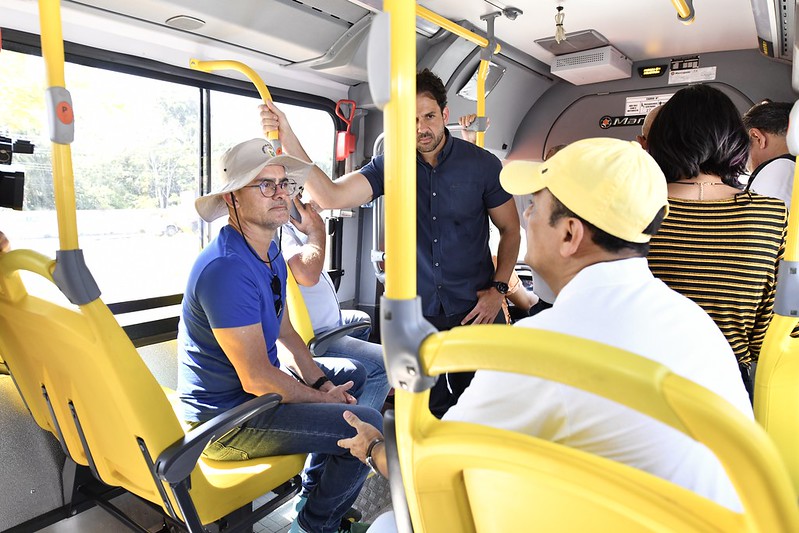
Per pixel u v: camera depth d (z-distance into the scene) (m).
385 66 0.66
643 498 0.62
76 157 2.34
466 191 2.38
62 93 1.24
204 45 2.68
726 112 1.49
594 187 0.96
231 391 2.00
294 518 2.26
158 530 2.25
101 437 1.69
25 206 2.18
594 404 0.84
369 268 4.04
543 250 1.08
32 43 2.09
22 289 1.56
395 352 0.72
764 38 3.10
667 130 1.54
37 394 1.90
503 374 0.91
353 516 2.25
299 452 1.92
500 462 0.71
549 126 4.23
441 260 2.40
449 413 1.00
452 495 0.83
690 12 2.02
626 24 3.17
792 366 1.35
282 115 2.25
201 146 2.82
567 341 0.61
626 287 0.95
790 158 2.28
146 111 2.56
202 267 1.89
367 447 1.36
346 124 3.61
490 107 3.91
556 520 0.75
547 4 2.84
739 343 1.49
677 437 0.84
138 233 2.61
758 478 0.54
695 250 1.49
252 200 1.98
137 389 1.42
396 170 0.69
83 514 2.35
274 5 2.50
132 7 2.23
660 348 0.90
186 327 1.98
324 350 2.59
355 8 2.69
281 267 2.21
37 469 2.21
